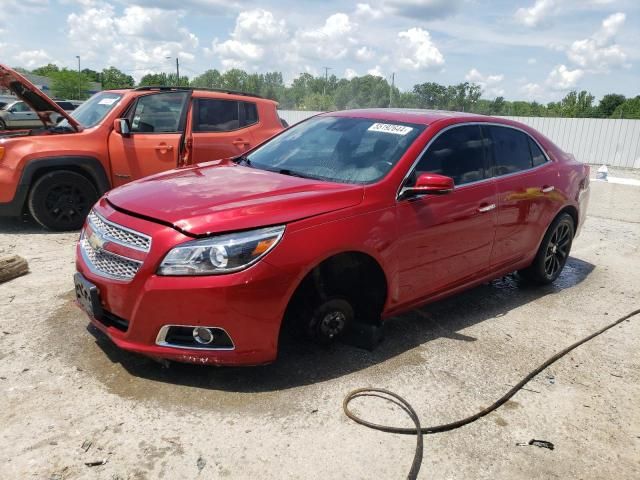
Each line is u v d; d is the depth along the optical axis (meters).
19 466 2.48
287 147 4.40
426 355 3.79
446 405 3.19
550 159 5.14
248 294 2.92
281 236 3.03
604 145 26.27
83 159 6.72
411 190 3.62
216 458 2.61
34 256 5.60
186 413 2.94
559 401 3.33
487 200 4.23
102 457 2.57
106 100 7.44
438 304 4.82
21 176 6.41
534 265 5.21
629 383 3.61
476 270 4.34
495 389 3.41
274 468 2.57
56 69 97.38
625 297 5.34
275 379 3.32
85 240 3.50
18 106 24.09
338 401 3.14
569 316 4.74
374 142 4.00
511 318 4.61
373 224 3.41
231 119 7.85
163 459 2.58
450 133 4.15
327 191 3.38
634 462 2.81
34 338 3.68
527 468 2.71
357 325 3.79
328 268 3.42
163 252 2.91
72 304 4.28
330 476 2.54
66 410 2.91
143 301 2.94
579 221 5.61
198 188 3.45
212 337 2.98
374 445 2.78
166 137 7.25
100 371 3.29
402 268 3.65
